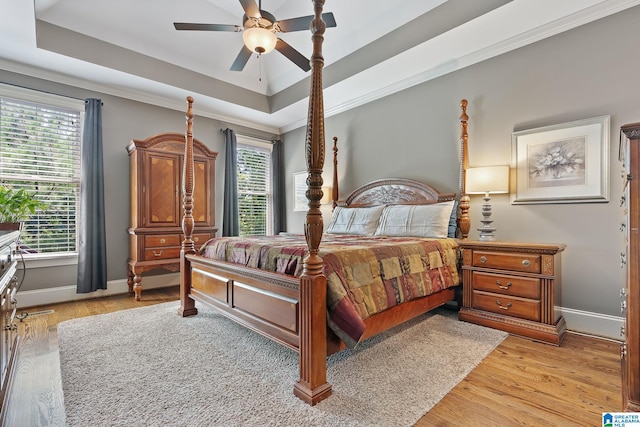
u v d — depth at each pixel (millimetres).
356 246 2213
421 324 2709
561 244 2586
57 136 3588
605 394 1626
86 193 3592
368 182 4324
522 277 2447
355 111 4512
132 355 2084
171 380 1759
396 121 3998
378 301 1956
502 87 3072
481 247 2689
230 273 2328
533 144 2852
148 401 1553
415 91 3801
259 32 2557
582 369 1897
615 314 2432
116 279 3932
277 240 2664
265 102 5000
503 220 3043
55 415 1451
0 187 2402
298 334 1703
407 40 3191
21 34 2820
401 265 2266
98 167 3693
